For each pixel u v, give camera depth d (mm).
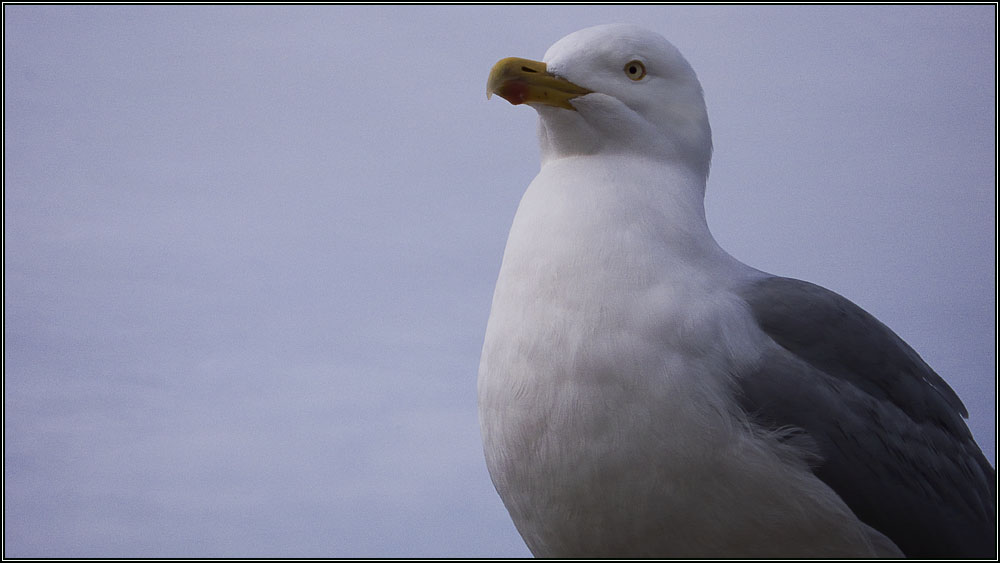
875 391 3754
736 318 3561
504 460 3619
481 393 3688
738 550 3510
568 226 3633
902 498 3588
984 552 3793
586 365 3408
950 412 3980
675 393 3383
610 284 3502
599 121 3910
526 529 3752
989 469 4109
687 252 3672
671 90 4000
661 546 3514
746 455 3408
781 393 3494
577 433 3410
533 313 3531
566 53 3980
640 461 3389
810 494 3447
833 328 3760
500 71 3969
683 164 3969
